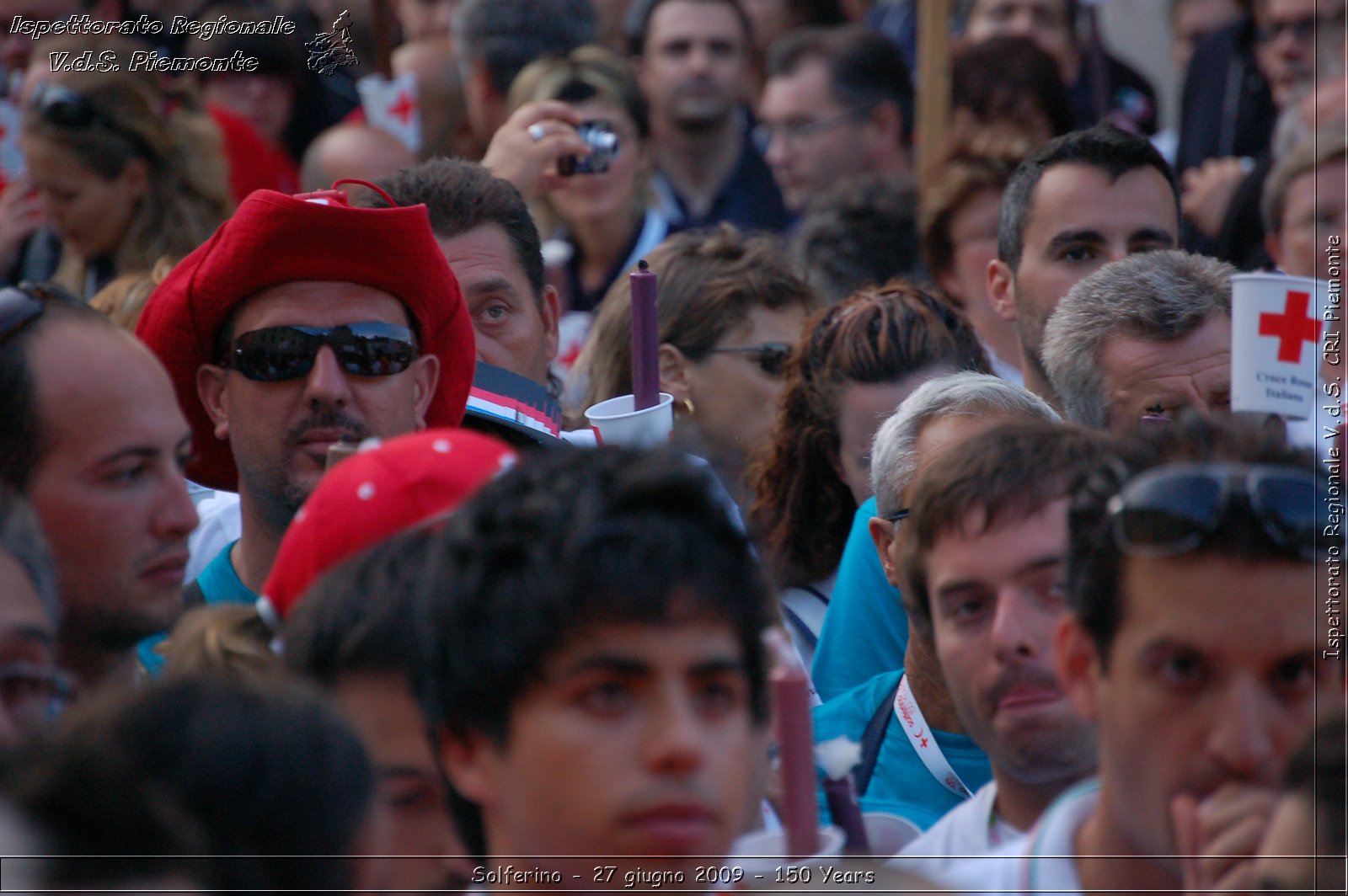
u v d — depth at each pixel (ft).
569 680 19.02
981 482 25.41
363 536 24.84
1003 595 25.09
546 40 71.61
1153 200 44.83
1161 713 20.45
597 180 67.46
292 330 32.78
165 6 73.15
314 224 32.71
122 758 16.10
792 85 77.77
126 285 45.09
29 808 15.52
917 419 33.63
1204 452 21.42
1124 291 36.88
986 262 55.26
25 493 26.18
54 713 22.22
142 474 26.99
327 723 17.98
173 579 27.43
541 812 19.04
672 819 18.89
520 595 19.17
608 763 18.89
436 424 36.37
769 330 46.57
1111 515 20.93
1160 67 109.40
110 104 52.44
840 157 76.95
